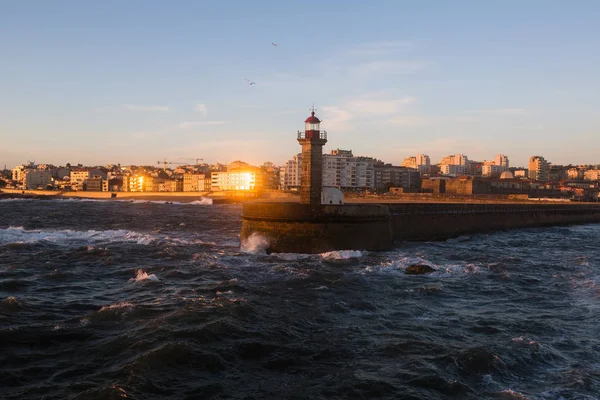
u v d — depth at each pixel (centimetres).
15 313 2167
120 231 5278
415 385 1531
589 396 1466
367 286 2819
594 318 2250
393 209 5291
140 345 1770
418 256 3969
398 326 2098
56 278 2917
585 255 4350
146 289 2669
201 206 14488
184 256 3728
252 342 1853
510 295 2683
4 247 4016
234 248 4325
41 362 1648
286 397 1452
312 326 2075
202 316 2106
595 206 10700
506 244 5316
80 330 1952
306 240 3916
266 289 2691
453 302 2522
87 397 1392
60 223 7238
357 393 1479
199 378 1553
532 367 1683
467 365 1673
